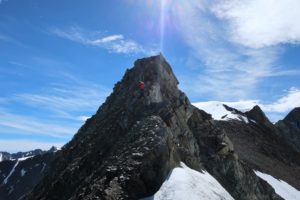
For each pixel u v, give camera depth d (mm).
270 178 71000
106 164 34531
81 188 35250
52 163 59562
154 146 32312
